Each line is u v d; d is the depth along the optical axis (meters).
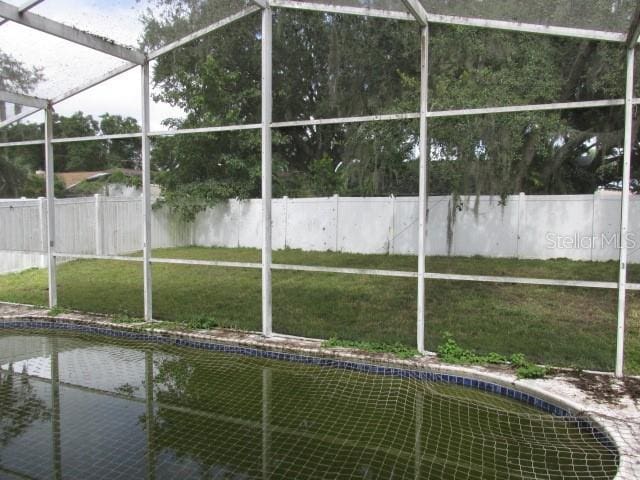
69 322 4.81
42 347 4.40
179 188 10.40
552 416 2.72
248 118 8.58
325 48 5.49
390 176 6.57
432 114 3.47
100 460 2.42
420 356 3.59
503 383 3.13
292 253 9.20
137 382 3.53
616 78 4.38
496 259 7.82
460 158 5.82
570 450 2.41
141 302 5.59
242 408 3.04
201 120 8.72
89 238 9.41
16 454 2.48
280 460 2.39
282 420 2.85
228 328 4.47
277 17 5.46
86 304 5.49
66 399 3.22
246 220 10.34
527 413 2.83
